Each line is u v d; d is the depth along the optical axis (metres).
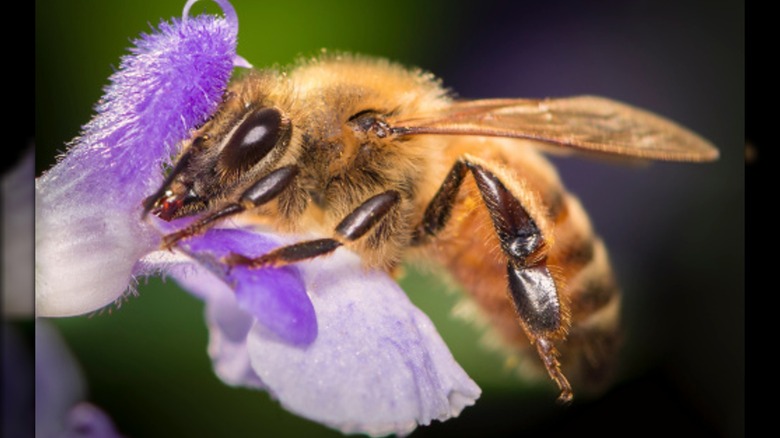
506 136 0.07
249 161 0.07
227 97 0.07
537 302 0.07
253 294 0.07
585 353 0.08
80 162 0.07
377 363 0.07
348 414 0.07
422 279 0.08
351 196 0.07
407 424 0.07
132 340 0.08
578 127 0.07
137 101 0.07
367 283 0.07
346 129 0.07
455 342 0.08
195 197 0.07
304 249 0.07
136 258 0.07
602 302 0.08
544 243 0.07
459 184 0.07
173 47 0.07
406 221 0.07
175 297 0.08
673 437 0.08
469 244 0.07
